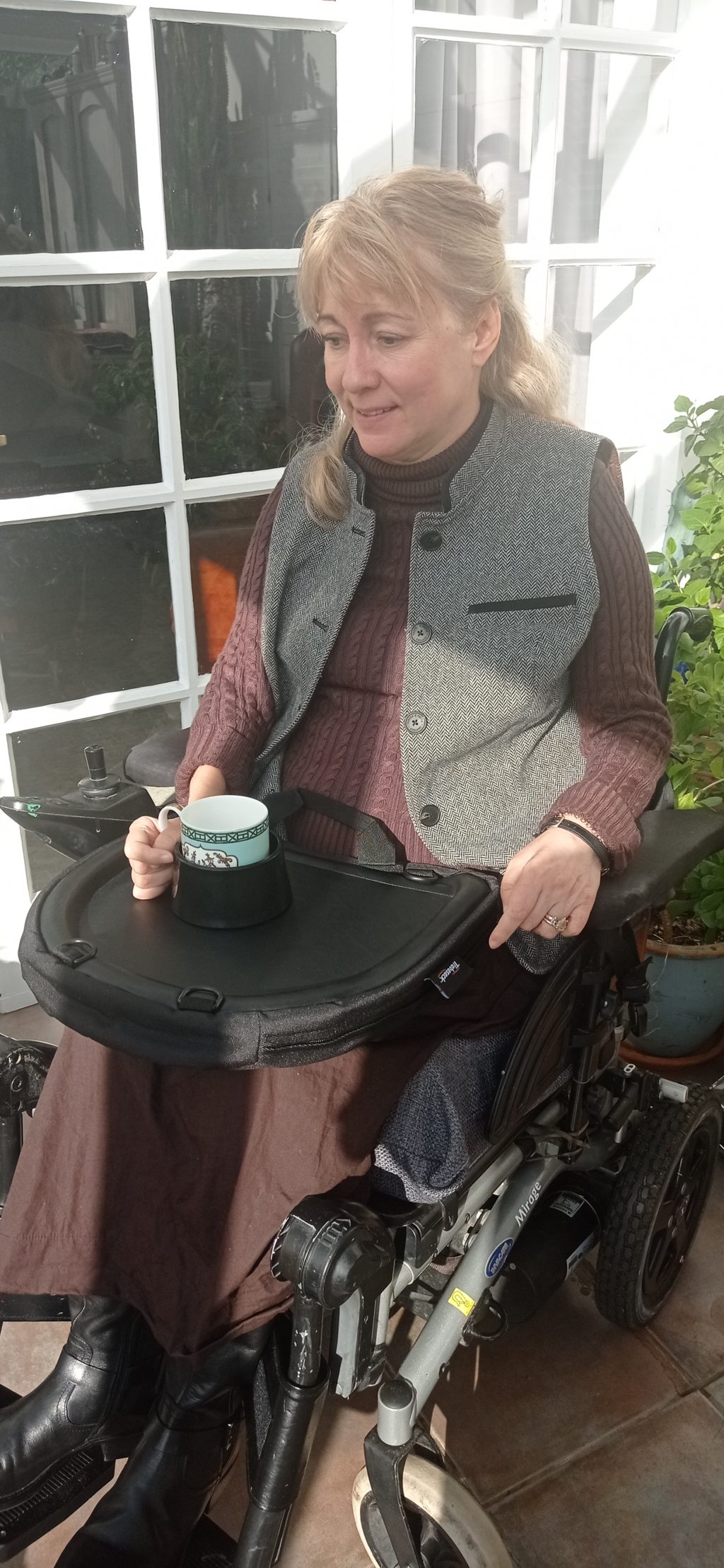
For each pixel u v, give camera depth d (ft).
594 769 3.85
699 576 8.19
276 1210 3.28
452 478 3.91
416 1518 3.81
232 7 5.96
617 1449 4.50
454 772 3.95
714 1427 4.60
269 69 6.23
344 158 6.68
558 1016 3.74
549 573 3.82
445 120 7.15
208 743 4.47
